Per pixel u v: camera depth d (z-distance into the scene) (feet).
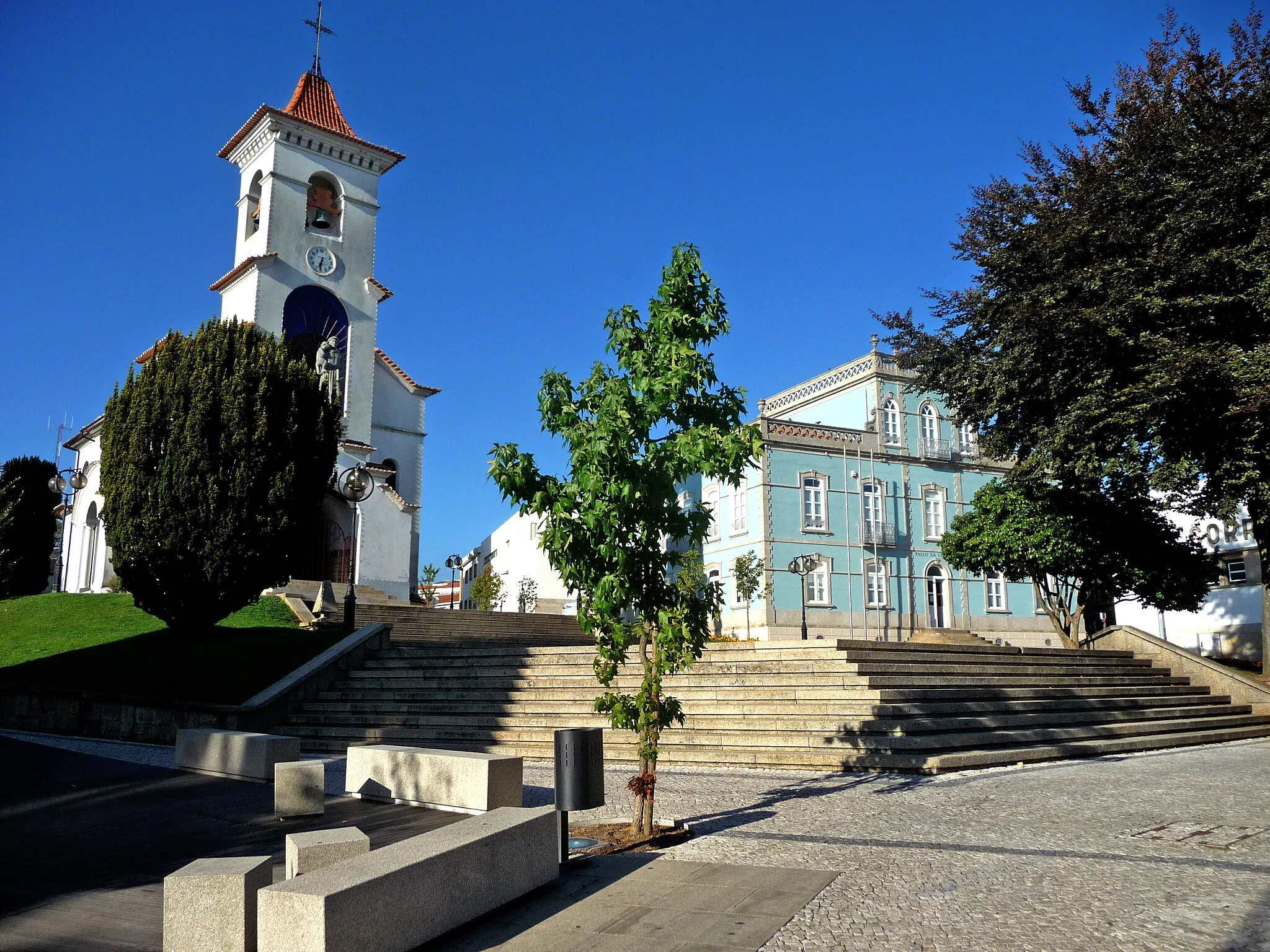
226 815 31.04
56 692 59.21
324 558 115.44
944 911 18.74
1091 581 81.61
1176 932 17.12
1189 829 26.37
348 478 71.46
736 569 116.98
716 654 52.85
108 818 30.71
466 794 30.66
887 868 22.34
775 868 22.45
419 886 16.97
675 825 27.32
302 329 120.67
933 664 53.06
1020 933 17.29
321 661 59.62
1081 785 35.22
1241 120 59.98
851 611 128.36
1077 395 68.90
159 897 21.30
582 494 27.14
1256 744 54.60
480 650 61.77
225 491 65.67
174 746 52.65
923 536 137.39
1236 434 61.21
